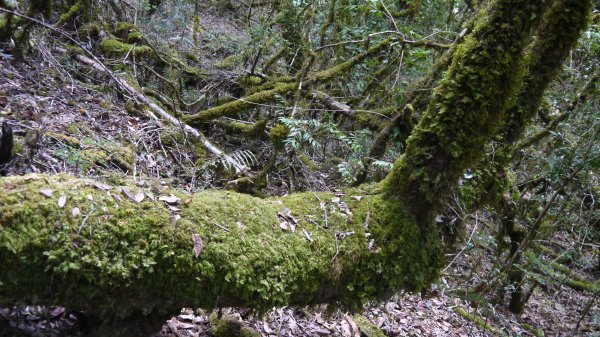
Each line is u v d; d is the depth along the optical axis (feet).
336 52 22.24
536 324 19.24
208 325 10.52
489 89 8.41
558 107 19.19
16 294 6.27
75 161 11.30
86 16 20.29
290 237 8.23
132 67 18.79
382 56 19.98
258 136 17.13
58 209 6.49
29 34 15.81
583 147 15.84
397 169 9.29
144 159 13.71
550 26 9.93
